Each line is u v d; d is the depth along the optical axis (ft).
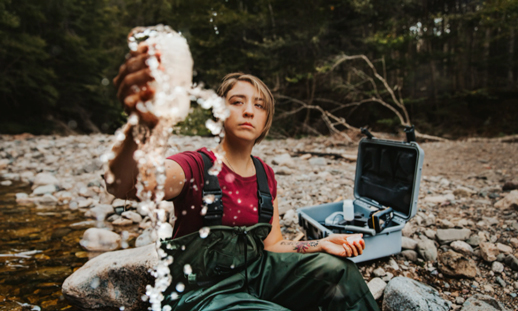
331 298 4.21
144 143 2.92
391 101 39.78
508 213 9.55
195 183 4.18
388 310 5.74
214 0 44.86
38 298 6.24
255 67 42.50
